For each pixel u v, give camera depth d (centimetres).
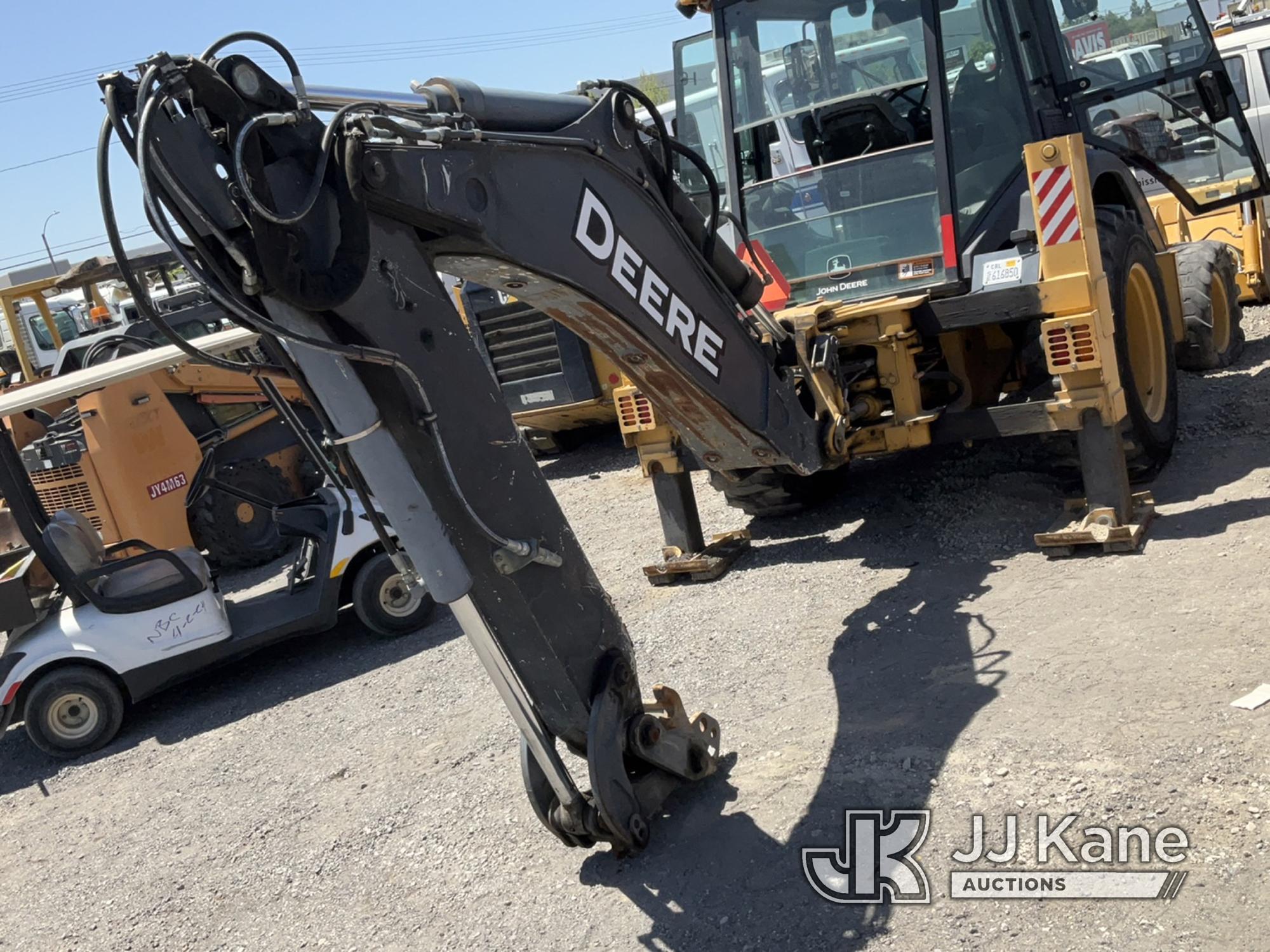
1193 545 465
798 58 556
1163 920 267
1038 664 399
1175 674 366
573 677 333
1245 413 621
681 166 734
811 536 620
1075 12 617
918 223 534
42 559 629
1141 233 576
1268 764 308
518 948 330
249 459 988
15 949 421
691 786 386
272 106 255
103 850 492
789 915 307
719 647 500
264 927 386
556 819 359
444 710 543
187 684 716
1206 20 693
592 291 340
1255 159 695
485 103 316
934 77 518
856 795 351
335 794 478
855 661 449
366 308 273
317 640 738
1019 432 507
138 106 231
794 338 485
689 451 607
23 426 1023
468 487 301
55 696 626
